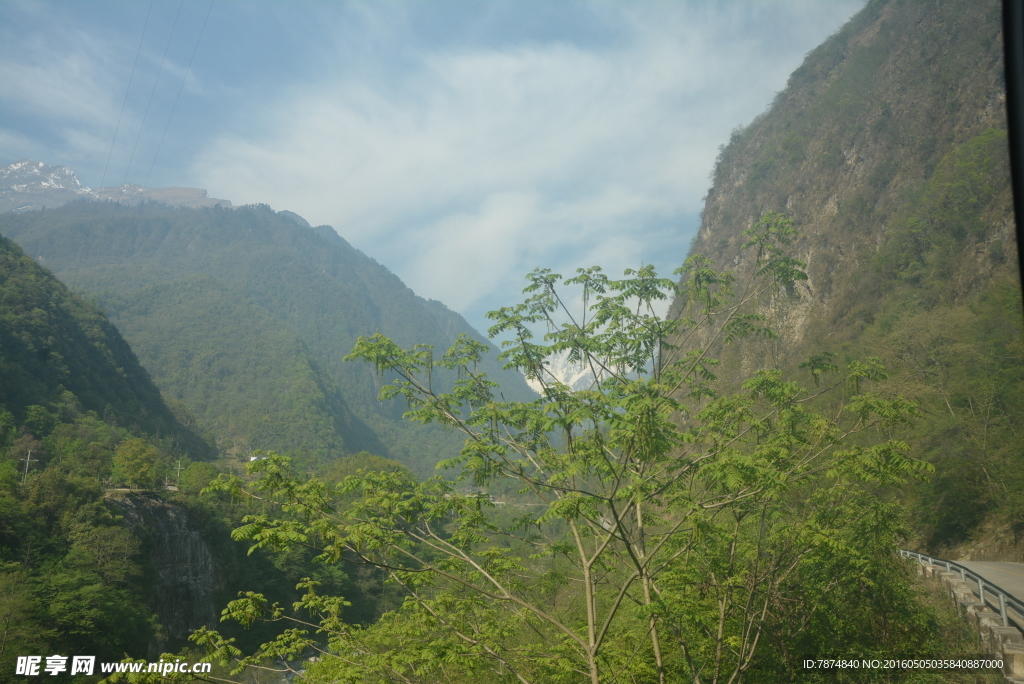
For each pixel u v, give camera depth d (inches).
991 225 1648.6
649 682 395.9
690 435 346.9
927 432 1075.3
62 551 2114.9
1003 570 778.8
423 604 362.6
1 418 3132.4
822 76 4035.4
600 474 367.2
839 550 366.9
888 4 3644.2
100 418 4264.3
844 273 2397.9
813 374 403.5
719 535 386.6
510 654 389.1
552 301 443.8
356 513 350.6
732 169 4416.8
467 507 399.5
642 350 442.0
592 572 432.5
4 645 1513.3
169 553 2588.6
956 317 1229.7
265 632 2174.0
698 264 450.3
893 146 2699.3
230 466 5467.5
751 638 442.3
